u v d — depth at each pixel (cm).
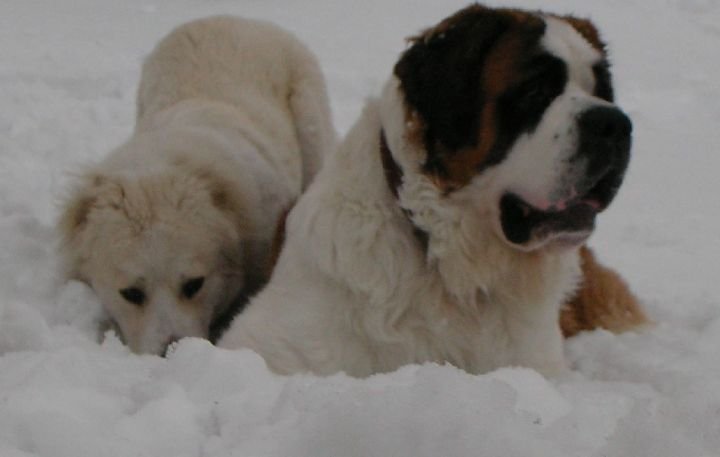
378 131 552
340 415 367
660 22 2020
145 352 672
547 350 577
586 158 498
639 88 1523
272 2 2084
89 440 380
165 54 962
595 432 390
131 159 756
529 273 552
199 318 705
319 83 1012
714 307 710
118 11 1978
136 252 681
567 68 519
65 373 461
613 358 614
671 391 525
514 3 2062
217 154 770
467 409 362
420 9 2030
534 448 352
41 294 716
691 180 1116
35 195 937
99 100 1359
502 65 516
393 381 435
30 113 1257
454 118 520
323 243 552
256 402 420
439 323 548
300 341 554
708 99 1490
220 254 717
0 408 399
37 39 1666
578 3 2116
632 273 829
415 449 356
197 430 406
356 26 1862
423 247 541
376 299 541
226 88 924
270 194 800
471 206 532
